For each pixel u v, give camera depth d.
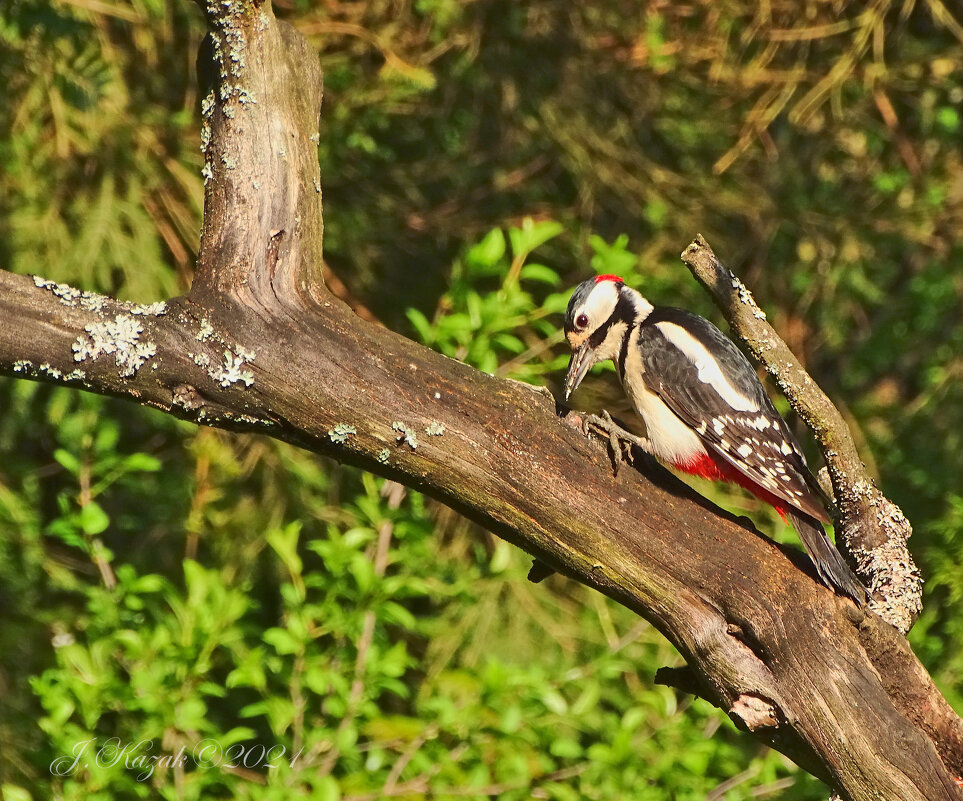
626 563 5.73
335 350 5.47
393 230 15.28
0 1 10.87
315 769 9.15
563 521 5.68
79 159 13.27
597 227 16.03
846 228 16.66
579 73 15.65
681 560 5.72
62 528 9.38
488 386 5.61
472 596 11.10
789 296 17.55
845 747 5.59
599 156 15.42
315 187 5.76
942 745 5.94
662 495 5.75
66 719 8.55
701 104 16.06
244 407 5.48
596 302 8.80
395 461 5.56
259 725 12.95
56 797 8.38
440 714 9.16
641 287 13.87
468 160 15.72
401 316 15.11
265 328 5.45
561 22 15.49
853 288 17.25
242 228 5.55
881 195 17.50
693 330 8.27
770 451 7.80
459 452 5.55
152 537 14.70
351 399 5.46
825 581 5.75
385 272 15.36
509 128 15.65
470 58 14.94
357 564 9.12
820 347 18.94
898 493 17.69
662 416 8.12
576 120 15.48
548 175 16.02
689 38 15.60
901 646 5.83
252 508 14.27
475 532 14.45
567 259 15.56
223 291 5.47
